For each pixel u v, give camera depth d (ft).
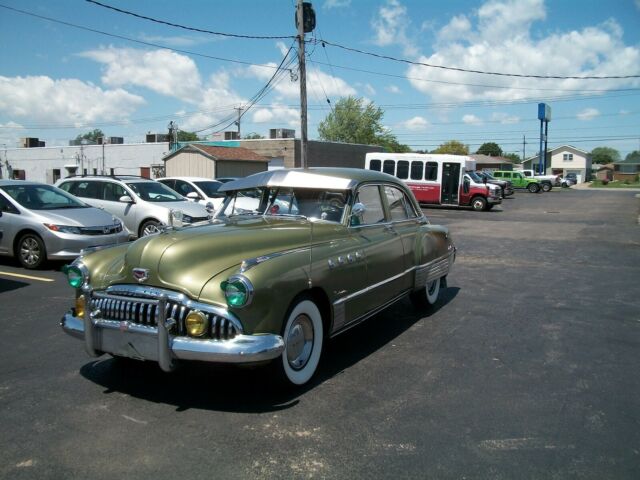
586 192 157.48
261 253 13.58
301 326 13.92
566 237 49.67
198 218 38.52
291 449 11.01
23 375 14.96
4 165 148.87
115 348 13.03
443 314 21.95
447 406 13.15
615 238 48.91
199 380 14.61
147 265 12.72
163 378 14.74
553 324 20.56
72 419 12.29
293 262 13.34
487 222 65.72
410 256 19.60
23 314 21.18
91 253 14.43
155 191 40.52
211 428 11.89
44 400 13.30
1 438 11.40
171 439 11.39
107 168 138.41
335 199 16.83
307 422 12.21
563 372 15.55
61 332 18.89
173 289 12.41
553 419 12.51
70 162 142.72
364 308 16.52
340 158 139.95
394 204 19.71
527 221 67.21
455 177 86.02
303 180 17.24
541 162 203.92
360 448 11.07
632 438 11.63
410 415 12.62
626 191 164.86
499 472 10.24
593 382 14.80
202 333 12.05
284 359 13.17
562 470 10.33
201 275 12.46
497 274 30.89
